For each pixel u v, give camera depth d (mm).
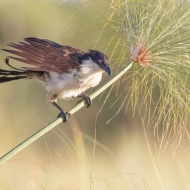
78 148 9133
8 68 26062
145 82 8617
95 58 9961
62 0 9195
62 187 8805
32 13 28797
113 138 20641
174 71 8266
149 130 18875
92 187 8328
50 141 19453
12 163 13398
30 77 9773
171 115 8438
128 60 8773
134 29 8461
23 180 11984
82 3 8883
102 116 21578
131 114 20141
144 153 14930
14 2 29891
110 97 21375
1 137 18688
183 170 12969
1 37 29844
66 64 9703
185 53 8266
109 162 16344
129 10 8523
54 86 9883
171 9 8344
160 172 13469
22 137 20234
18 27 29891
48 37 26500
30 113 22562
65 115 10000
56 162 10492
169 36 8297
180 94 8320
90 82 10031
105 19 8766
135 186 10023
